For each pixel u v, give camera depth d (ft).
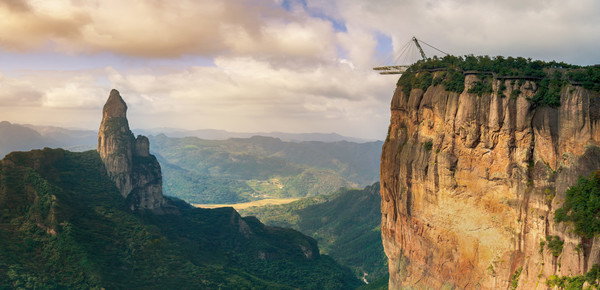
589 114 241.76
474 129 278.05
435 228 304.91
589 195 231.50
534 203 255.70
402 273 341.00
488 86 276.00
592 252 222.07
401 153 338.13
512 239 266.57
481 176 278.67
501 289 269.23
